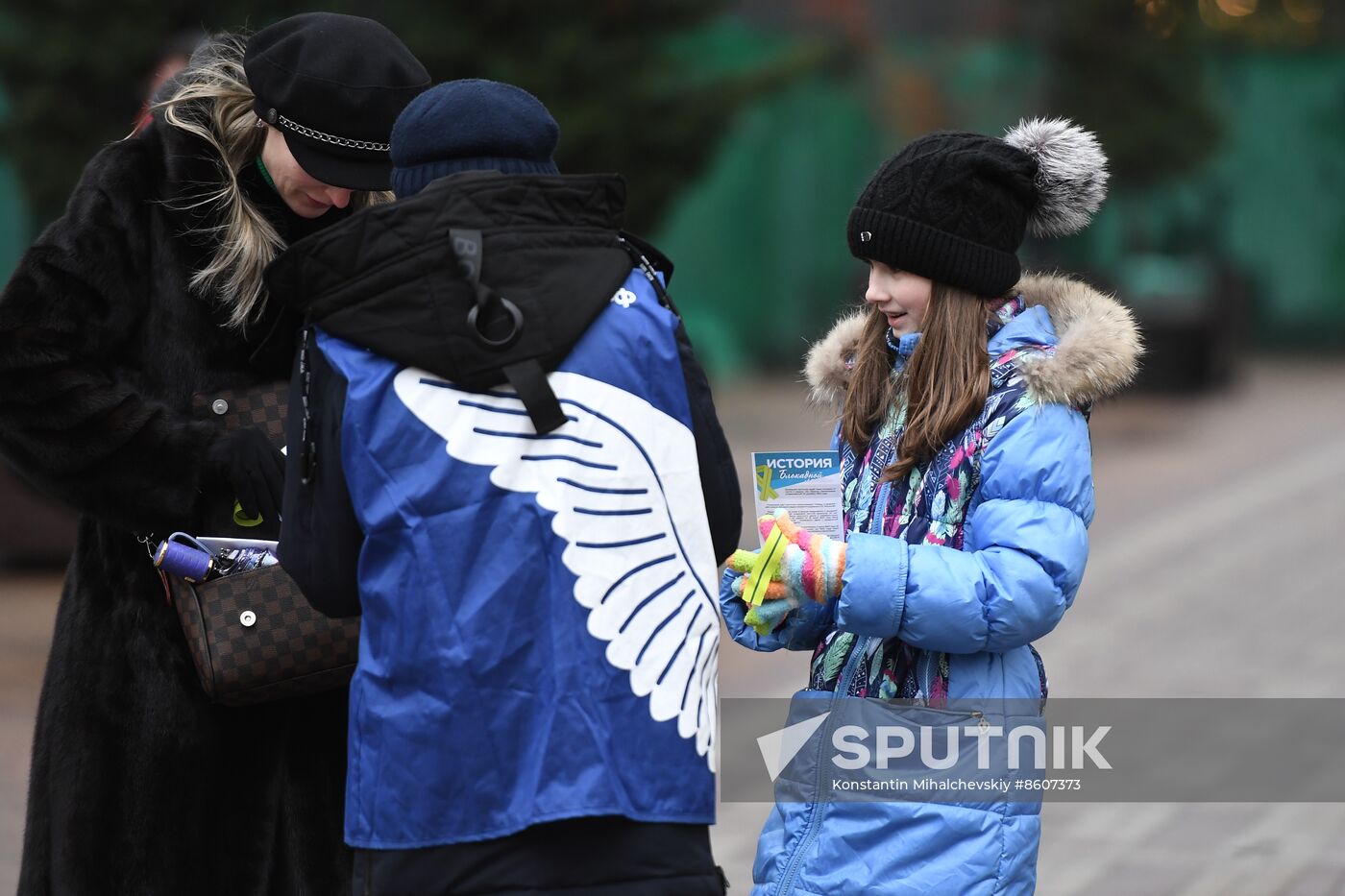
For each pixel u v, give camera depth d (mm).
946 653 7734
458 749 6328
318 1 25594
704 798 6688
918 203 7719
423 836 6340
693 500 6871
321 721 8656
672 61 28797
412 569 6414
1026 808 7770
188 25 24484
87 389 7992
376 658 6508
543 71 27141
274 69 8141
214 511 8367
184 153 8367
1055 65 52094
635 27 28359
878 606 7418
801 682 18562
